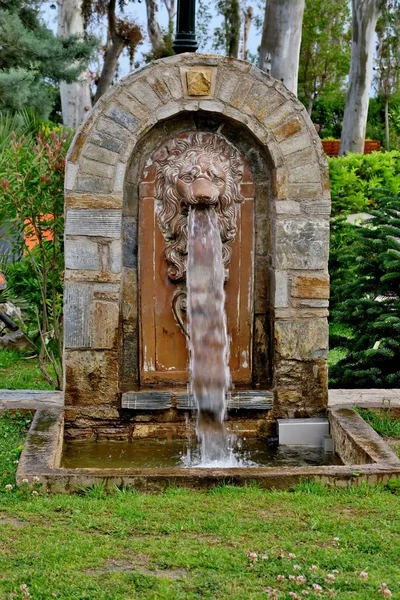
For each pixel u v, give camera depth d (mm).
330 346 7906
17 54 15781
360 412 6398
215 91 6105
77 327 6125
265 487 4984
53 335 8711
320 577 3850
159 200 6270
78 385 6160
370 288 7750
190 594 3684
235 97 6117
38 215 7164
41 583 3762
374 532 4359
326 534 4344
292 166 6188
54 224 7102
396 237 7805
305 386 6316
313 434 6223
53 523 4449
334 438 6098
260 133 6152
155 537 4305
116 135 6043
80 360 6148
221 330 6195
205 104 6102
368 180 18938
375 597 3672
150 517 4516
